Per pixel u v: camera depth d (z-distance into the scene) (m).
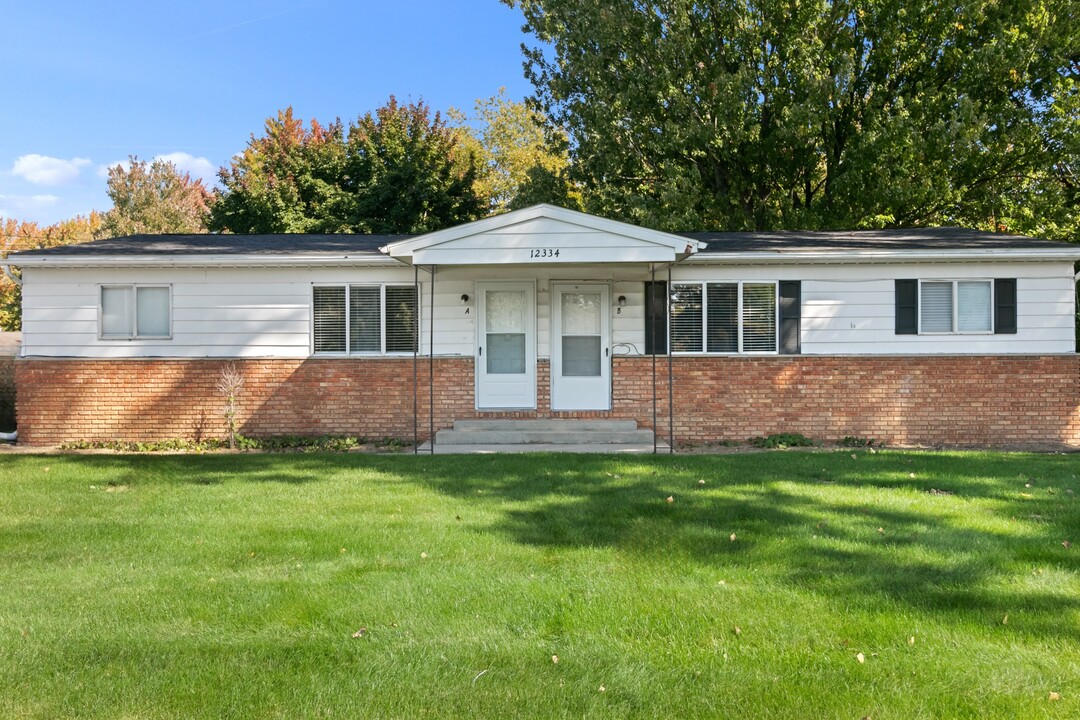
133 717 4.04
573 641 4.97
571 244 13.20
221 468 11.18
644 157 24.72
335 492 9.25
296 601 5.59
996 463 11.01
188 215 54.16
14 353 19.83
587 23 23.80
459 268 14.98
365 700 4.22
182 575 6.18
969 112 20.67
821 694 4.29
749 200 25.34
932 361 14.52
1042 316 14.44
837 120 23.97
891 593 5.73
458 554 6.71
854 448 14.01
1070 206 23.42
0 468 11.25
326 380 15.02
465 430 14.31
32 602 5.58
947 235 16.20
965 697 4.25
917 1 21.97
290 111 33.56
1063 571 6.18
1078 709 4.12
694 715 4.09
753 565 6.40
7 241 47.91
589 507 8.32
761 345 14.77
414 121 31.72
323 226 29.11
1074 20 21.47
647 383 14.93
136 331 15.03
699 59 23.97
